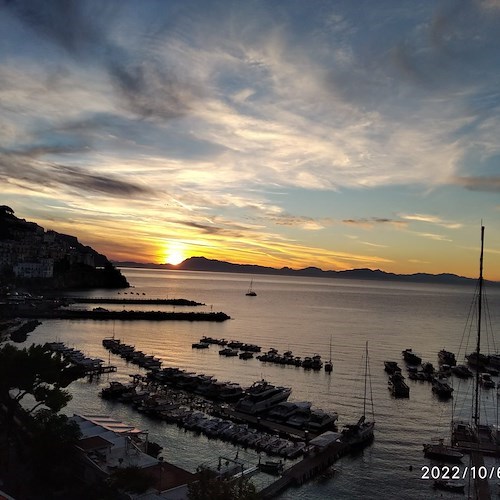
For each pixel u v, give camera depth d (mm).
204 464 57156
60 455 45219
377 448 67062
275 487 52500
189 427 71125
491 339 187000
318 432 72312
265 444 64562
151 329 178000
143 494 39938
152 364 112312
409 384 108062
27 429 50656
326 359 133375
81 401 83000
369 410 85812
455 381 113625
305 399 92125
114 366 108938
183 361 124812
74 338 148375
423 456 64500
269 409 82625
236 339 164625
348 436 68062
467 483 55875
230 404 86188
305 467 57531
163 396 83812
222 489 36531
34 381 50094
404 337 183875
